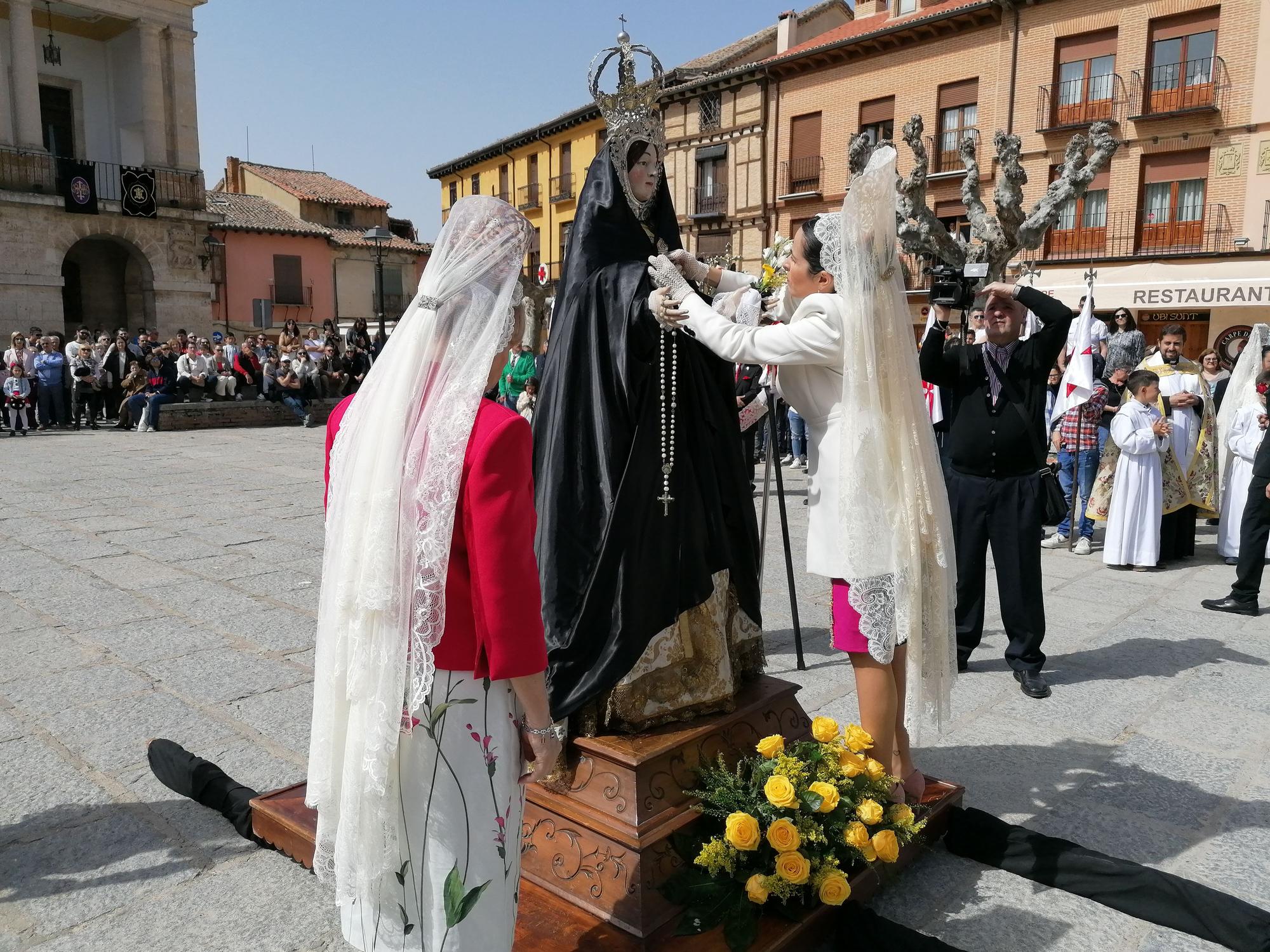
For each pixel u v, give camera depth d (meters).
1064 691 4.21
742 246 27.22
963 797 3.10
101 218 23.77
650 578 2.39
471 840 1.71
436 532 1.62
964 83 22.19
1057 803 3.15
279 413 18.58
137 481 10.36
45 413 16.72
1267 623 5.30
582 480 2.44
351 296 35.22
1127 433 6.47
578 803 2.37
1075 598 5.86
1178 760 3.48
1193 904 2.42
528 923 2.24
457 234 1.76
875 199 2.30
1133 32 19.58
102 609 5.27
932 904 2.57
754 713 2.66
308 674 4.26
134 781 3.22
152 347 18.16
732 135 27.06
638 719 2.45
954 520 4.36
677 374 2.44
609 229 2.53
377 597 1.61
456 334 1.71
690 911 2.21
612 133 2.52
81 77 25.03
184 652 4.55
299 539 7.23
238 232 32.28
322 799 1.75
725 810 2.33
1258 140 18.39
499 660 1.64
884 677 2.58
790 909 2.32
